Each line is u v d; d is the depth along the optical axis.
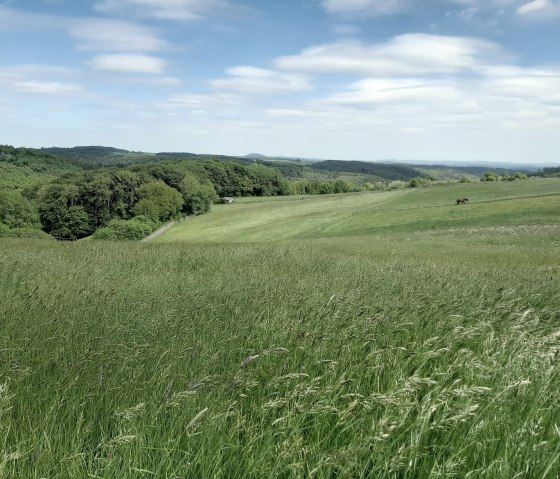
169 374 3.95
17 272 9.73
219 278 10.02
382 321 5.64
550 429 3.23
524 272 13.09
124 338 4.88
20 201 94.69
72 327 5.21
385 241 40.19
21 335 4.94
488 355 4.50
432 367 4.36
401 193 113.75
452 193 103.44
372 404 3.26
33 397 3.55
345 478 2.65
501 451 2.99
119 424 3.15
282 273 11.28
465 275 11.40
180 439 3.01
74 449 2.90
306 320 5.65
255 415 3.44
